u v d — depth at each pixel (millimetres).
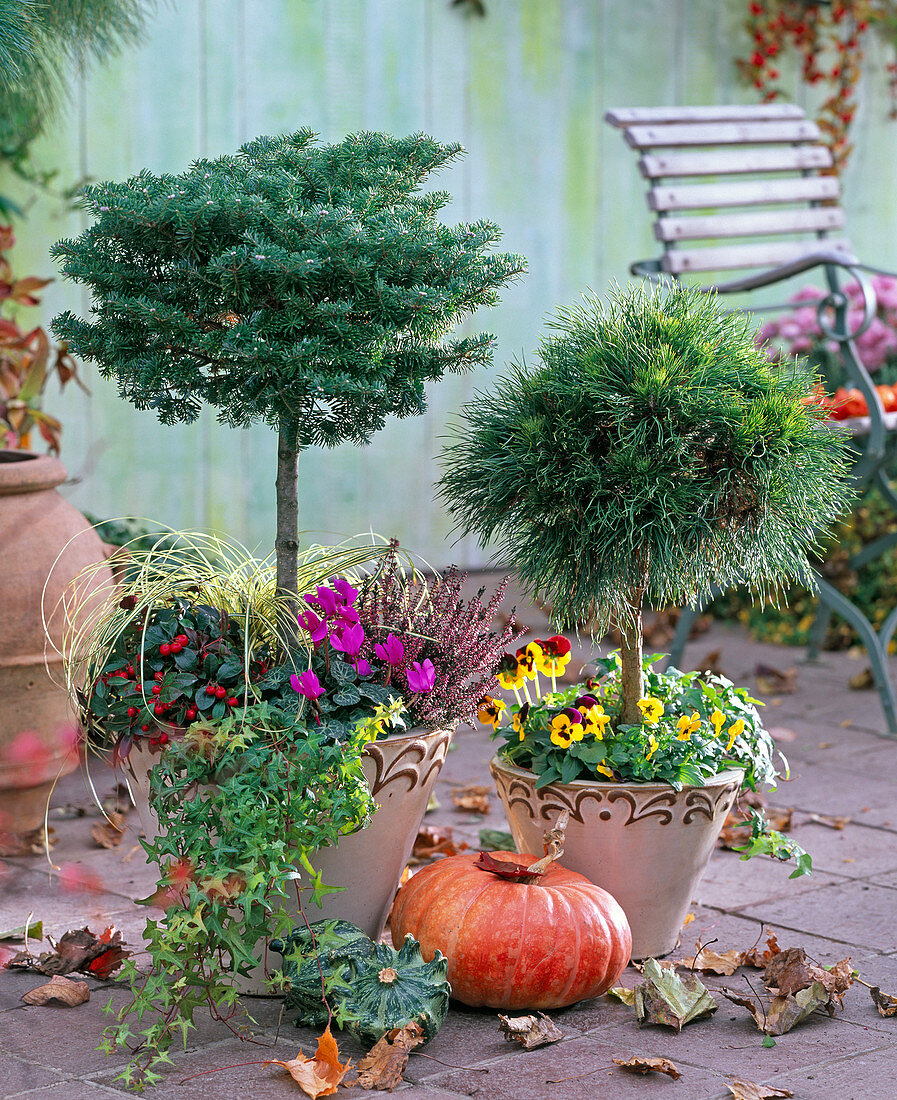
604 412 2611
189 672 2629
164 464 5742
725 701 2996
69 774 3980
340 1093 2219
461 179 6285
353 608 2768
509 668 2904
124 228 2477
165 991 2322
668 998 2494
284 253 2410
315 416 2705
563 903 2500
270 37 5785
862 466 4527
